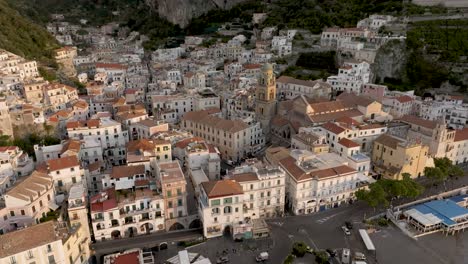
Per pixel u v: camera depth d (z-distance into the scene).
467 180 144.62
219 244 106.75
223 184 109.19
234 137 159.50
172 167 118.69
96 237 105.69
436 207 121.62
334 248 105.06
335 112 170.62
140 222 109.00
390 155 140.88
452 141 152.25
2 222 99.38
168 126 169.62
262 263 98.75
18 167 124.69
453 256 104.38
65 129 165.75
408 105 192.50
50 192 110.38
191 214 115.06
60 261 86.88
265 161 144.38
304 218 119.25
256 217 116.06
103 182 117.38
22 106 160.25
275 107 189.62
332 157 134.25
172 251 104.00
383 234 113.06
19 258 81.94
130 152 134.25
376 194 116.50
